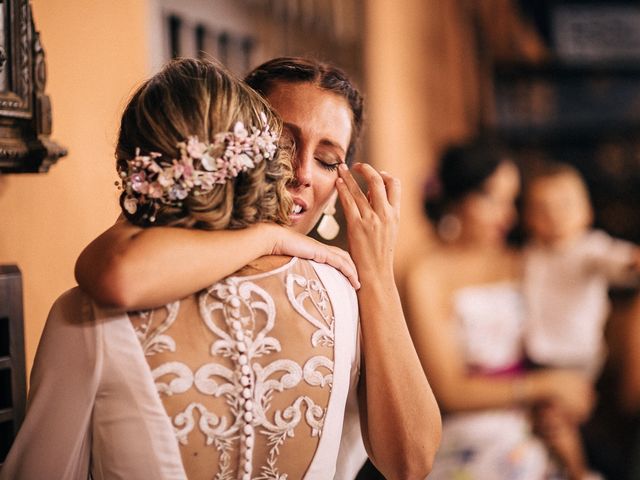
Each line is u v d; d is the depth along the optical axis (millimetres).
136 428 1003
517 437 3125
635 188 5023
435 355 3107
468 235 3291
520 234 3508
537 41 4977
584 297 3318
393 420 1205
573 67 5004
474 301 3193
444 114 4691
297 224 1427
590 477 3330
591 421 4016
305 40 3455
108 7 2062
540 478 3119
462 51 4793
